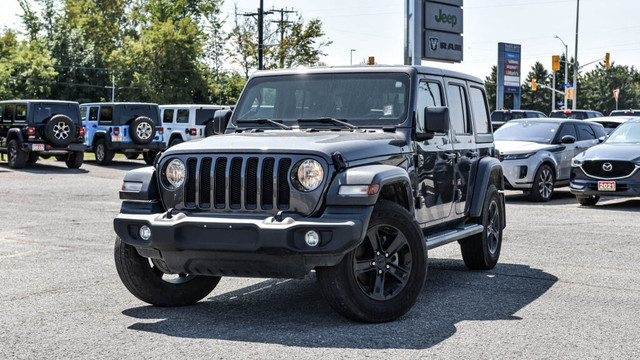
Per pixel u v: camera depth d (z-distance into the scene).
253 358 4.86
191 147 5.94
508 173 16.56
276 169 5.60
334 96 6.96
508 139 17.89
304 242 5.40
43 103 25.55
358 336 5.42
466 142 8.02
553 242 10.45
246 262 5.56
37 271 8.10
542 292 7.10
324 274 5.61
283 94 7.12
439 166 7.25
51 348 5.12
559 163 17.31
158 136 29.02
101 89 77.19
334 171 5.59
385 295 5.86
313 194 5.54
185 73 76.31
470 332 5.55
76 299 6.71
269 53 55.78
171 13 85.81
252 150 5.69
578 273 8.12
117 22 91.38
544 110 145.12
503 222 8.74
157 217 5.80
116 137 28.09
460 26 32.28
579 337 5.42
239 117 7.18
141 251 5.98
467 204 8.01
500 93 71.31
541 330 5.62
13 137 25.89
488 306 6.48
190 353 4.98
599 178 15.18
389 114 6.77
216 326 5.75
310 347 5.12
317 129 6.72
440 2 31.28
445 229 7.61
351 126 6.69
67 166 27.02
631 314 6.18
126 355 4.94
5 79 69.56
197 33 76.88
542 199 16.80
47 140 25.42
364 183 5.48
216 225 5.51
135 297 6.85
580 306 6.48
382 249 5.86
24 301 6.63
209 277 6.55
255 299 6.79
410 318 6.00
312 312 6.24
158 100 74.69
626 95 151.50
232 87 60.31
